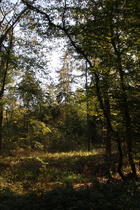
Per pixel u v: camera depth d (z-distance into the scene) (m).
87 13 9.15
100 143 28.45
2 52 12.01
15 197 6.86
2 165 12.98
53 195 5.77
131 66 8.23
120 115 8.52
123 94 7.91
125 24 8.39
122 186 6.37
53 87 12.82
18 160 14.80
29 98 12.25
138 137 7.73
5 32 11.89
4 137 11.91
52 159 16.12
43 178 11.12
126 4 8.17
